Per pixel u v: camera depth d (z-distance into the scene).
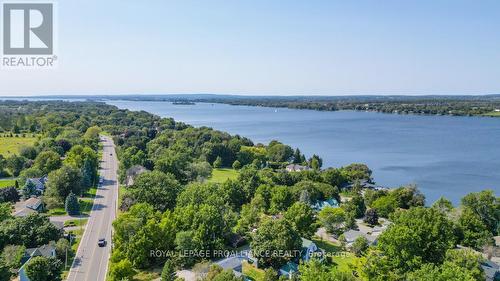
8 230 65.94
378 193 112.25
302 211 77.38
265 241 65.19
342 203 108.94
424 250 57.19
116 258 62.44
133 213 73.38
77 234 77.81
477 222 77.69
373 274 54.09
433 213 62.97
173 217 71.38
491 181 141.50
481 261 58.78
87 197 104.38
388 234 57.19
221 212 78.62
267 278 57.84
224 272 50.44
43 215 73.94
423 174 153.75
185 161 139.50
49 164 120.88
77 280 59.16
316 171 136.88
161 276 56.66
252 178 107.12
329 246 76.94
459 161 178.50
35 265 53.34
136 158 134.12
